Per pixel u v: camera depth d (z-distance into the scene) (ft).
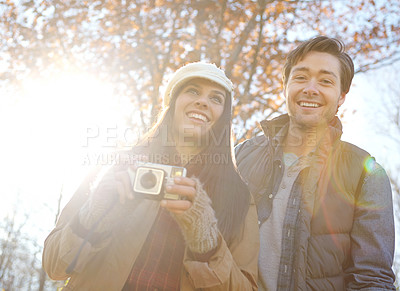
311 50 8.45
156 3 32.76
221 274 6.02
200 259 6.07
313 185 7.72
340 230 7.41
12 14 33.86
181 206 5.57
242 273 6.62
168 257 6.42
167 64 32.55
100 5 33.91
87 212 5.82
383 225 7.26
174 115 7.57
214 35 30.99
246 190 7.45
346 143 8.13
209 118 7.41
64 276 6.34
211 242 5.93
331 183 7.71
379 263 7.05
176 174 5.72
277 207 7.98
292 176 8.10
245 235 7.09
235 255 6.90
